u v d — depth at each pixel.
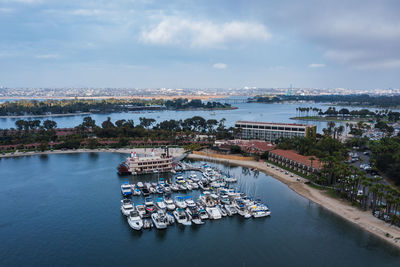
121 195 155.88
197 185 171.75
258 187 169.75
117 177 189.38
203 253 102.81
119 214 132.62
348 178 148.75
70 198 151.38
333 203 142.75
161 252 103.19
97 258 99.06
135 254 101.75
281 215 132.00
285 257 100.44
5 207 139.75
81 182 178.25
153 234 115.69
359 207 136.50
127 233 115.88
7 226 120.75
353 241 109.38
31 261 97.12
